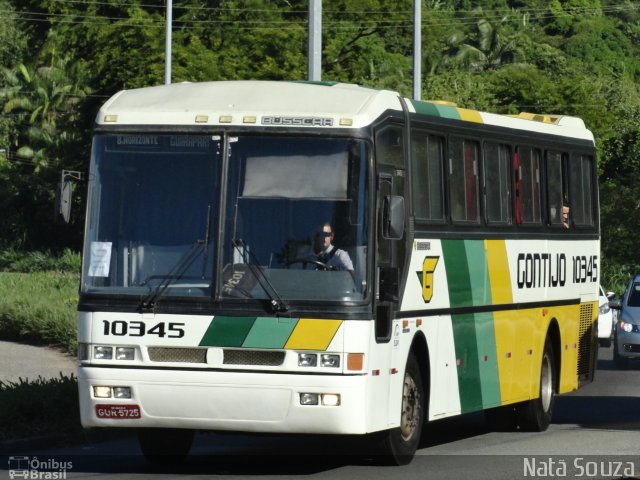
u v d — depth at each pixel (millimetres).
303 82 28203
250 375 25641
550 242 38438
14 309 62500
